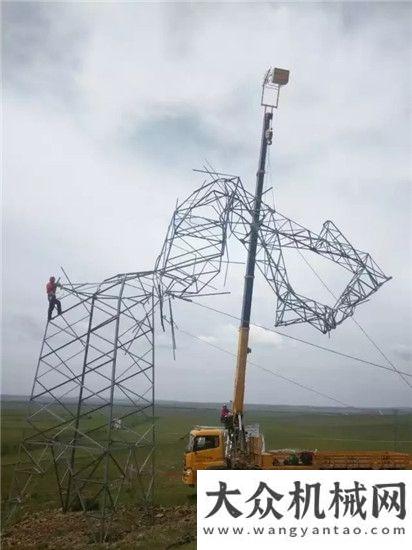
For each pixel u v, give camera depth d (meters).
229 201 18.84
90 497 21.59
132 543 15.46
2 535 16.75
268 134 21.92
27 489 23.22
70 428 18.55
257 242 20.62
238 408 20.55
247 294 21.02
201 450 20.09
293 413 124.31
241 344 20.83
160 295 19.05
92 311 18.95
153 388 19.20
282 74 21.91
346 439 49.16
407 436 52.38
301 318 20.89
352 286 21.14
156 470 29.27
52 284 18.84
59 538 16.22
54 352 18.73
